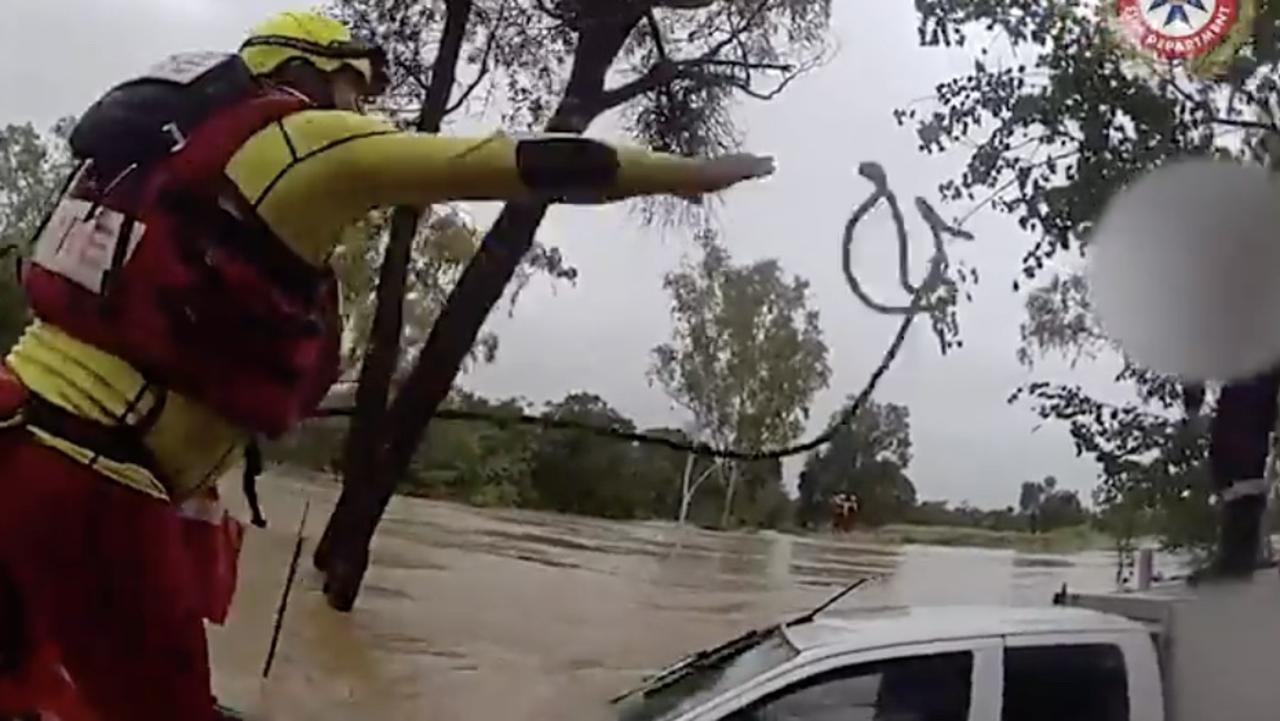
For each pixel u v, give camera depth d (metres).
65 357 2.19
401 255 15.67
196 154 2.18
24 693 2.15
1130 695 5.85
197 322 2.16
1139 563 9.09
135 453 2.19
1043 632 5.85
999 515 45.59
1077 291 12.15
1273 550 10.23
